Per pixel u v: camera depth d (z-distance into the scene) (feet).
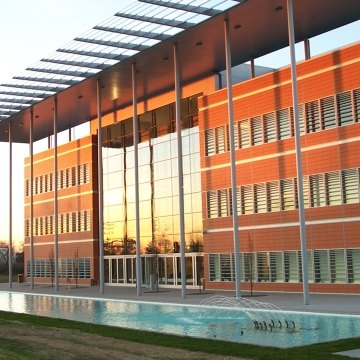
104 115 146.10
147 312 75.10
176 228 121.39
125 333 52.31
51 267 154.71
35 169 175.52
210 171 109.70
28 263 177.88
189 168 118.32
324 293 88.69
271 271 97.50
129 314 73.15
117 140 142.10
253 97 101.91
